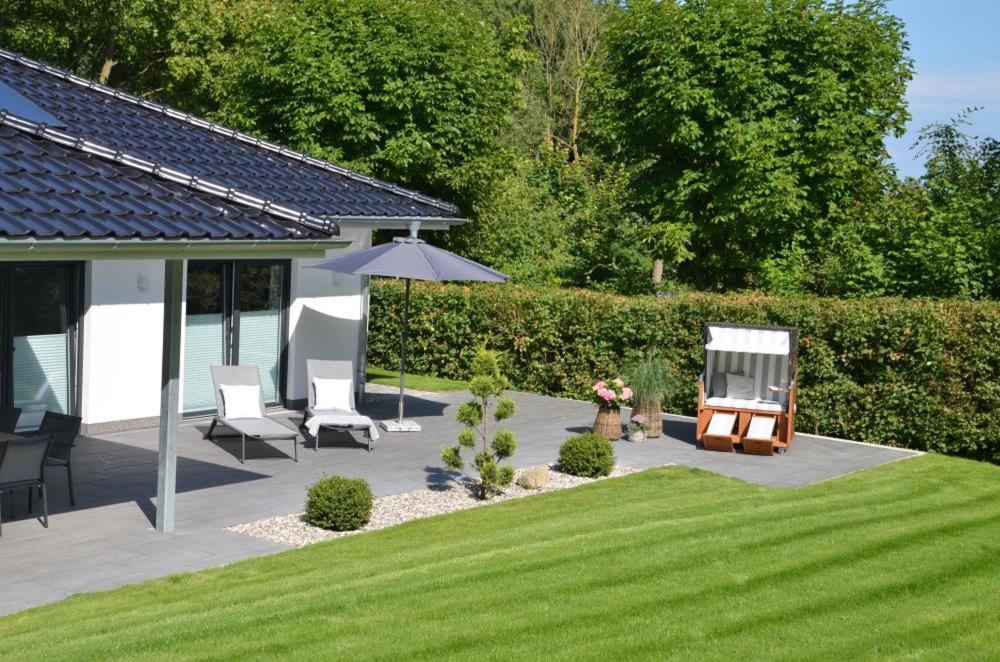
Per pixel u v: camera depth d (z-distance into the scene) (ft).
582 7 152.05
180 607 26.63
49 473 42.22
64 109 50.21
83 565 30.89
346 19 81.05
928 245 65.46
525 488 42.78
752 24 83.35
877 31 85.46
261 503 38.78
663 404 63.52
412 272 49.65
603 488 43.04
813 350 57.00
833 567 30.53
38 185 33.12
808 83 83.35
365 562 31.50
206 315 55.26
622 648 23.50
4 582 29.07
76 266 49.03
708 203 86.02
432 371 75.51
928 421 54.08
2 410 39.81
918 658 23.16
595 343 66.23
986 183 79.71
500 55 105.91
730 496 41.86
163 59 117.60
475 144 86.38
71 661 22.04
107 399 50.37
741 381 54.85
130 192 35.12
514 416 59.52
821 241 83.66
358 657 22.67
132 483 41.14
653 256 92.12
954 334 53.06
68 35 107.55
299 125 79.15
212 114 103.45
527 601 26.91
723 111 83.30
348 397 53.42
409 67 79.92
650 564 30.63
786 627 25.08
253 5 113.60
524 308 69.36
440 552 32.50
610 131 90.94
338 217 51.34
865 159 86.43
